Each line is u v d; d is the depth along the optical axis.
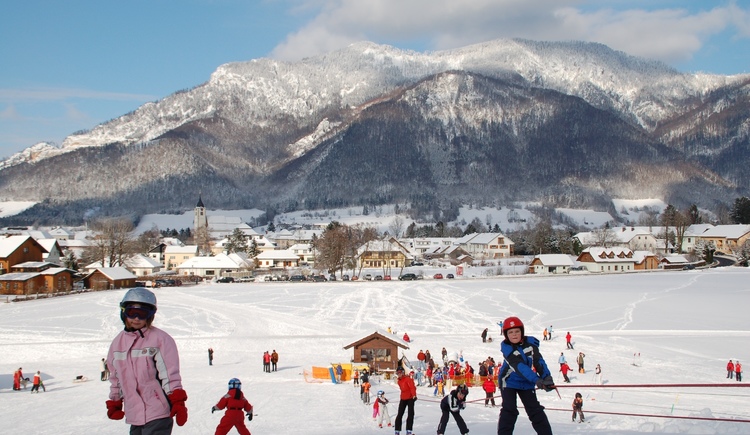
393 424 23.73
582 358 46.44
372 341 47.75
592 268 149.12
